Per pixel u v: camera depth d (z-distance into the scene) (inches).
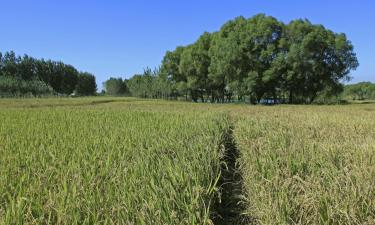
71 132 526.3
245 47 2314.2
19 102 1815.9
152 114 904.9
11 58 4483.3
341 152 359.3
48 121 712.4
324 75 2364.7
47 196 228.1
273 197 237.6
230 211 287.3
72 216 196.9
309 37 2247.8
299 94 2474.2
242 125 598.9
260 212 234.1
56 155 359.3
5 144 431.8
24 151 381.1
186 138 438.9
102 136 485.1
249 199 285.6
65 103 1867.6
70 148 394.6
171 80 3425.2
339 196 221.5
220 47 2427.4
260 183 269.7
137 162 309.9
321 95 2487.7
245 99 2861.7
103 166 312.5
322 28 2361.0
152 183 237.1
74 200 216.7
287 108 1491.1
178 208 213.9
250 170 320.2
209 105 1846.7
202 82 2925.7
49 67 4864.7
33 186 247.8
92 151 369.7
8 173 287.3
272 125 608.7
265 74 2277.3
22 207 207.5
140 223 192.1
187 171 276.5
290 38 2363.4
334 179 254.4
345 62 2359.7
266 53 2281.0
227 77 2386.8
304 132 525.0
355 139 482.0
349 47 2338.8
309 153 340.8
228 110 1268.5
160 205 209.8
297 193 238.7
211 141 411.5
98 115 871.7
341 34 2362.2
